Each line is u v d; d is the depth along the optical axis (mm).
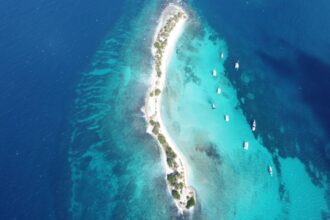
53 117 90000
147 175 79938
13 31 111562
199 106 95812
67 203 74750
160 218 73188
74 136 86562
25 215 72500
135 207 74688
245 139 89125
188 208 74500
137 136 87000
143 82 99250
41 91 95625
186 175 80875
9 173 78562
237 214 75312
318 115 95062
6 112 90062
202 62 107938
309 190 80000
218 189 78938
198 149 86125
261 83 102688
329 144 89000
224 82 102438
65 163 81312
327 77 104312
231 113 94812
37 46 107625
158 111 93312
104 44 110812
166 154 83625
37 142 84562
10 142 84062
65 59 104875
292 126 92625
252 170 83000
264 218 75062
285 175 82562
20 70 100312
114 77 100625
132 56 106688
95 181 78562
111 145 85188
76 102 93938
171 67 105312
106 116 91125
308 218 75500
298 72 105688
